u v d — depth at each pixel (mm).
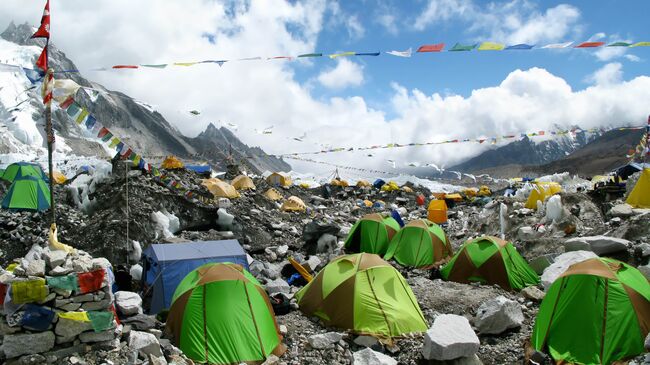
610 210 17891
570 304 9383
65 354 7387
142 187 21438
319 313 11250
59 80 9125
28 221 19469
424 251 17312
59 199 22000
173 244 13891
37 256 7930
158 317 10680
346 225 29297
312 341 9820
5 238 18250
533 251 17125
